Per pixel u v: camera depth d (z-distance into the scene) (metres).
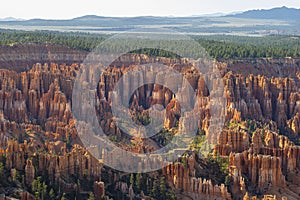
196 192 132.00
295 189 142.25
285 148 150.62
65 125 176.75
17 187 109.94
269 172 140.50
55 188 113.94
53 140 163.75
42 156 119.94
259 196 136.00
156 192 126.44
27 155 121.31
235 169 139.38
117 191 123.75
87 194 117.69
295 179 146.25
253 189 138.88
